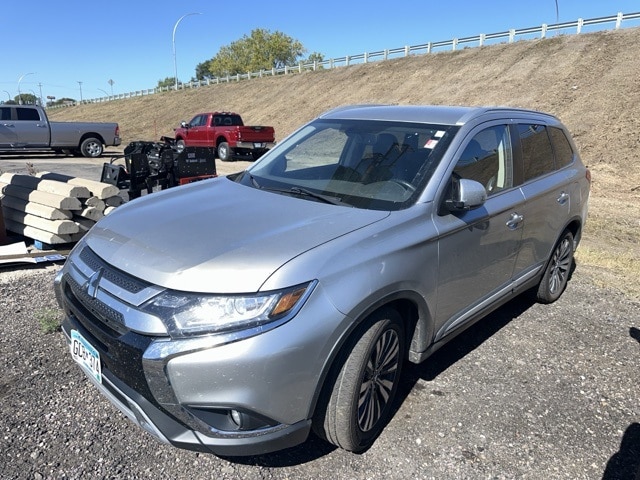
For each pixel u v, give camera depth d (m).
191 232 2.56
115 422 2.84
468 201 2.90
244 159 20.00
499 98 23.89
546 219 4.13
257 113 37.53
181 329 2.14
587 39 26.53
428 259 2.81
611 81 20.59
